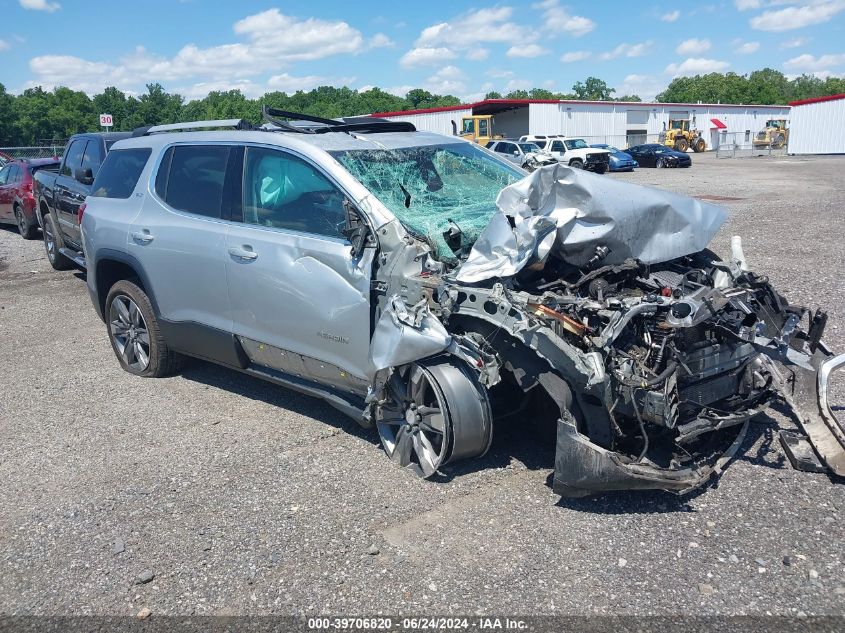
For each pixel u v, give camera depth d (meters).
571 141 35.41
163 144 5.78
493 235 3.94
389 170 4.71
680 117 60.12
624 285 4.05
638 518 3.66
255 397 5.60
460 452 3.96
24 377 6.34
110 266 6.20
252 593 3.24
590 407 3.72
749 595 3.06
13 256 12.62
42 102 69.12
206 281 5.15
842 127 42.94
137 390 5.86
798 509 3.67
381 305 4.20
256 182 4.93
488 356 3.82
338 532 3.66
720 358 3.93
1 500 4.19
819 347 4.59
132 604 3.21
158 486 4.24
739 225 12.23
